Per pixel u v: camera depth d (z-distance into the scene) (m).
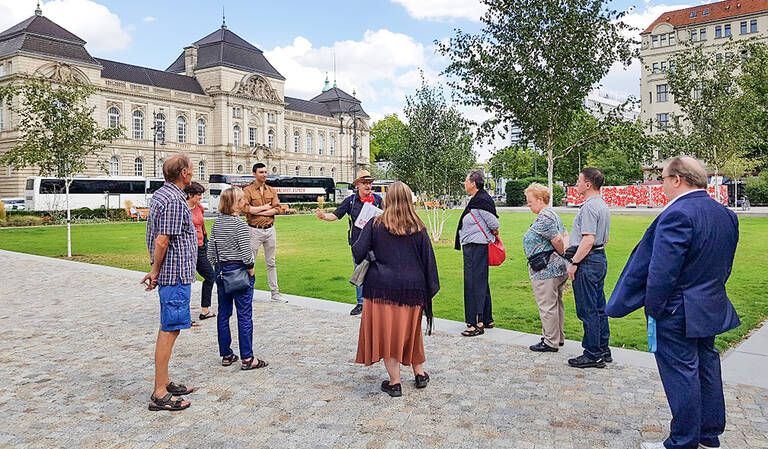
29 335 7.57
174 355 6.57
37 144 20.20
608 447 4.09
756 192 51.69
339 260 16.44
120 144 67.31
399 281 5.14
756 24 68.12
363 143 104.38
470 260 7.24
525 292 10.69
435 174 20.61
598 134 11.91
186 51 81.31
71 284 11.98
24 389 5.45
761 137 37.12
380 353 5.25
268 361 6.29
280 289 11.40
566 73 11.16
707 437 3.95
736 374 5.52
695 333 3.70
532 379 5.58
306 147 95.00
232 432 4.41
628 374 5.70
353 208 8.98
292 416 4.71
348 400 5.08
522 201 65.50
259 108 83.06
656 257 3.74
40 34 59.34
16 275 13.33
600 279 5.87
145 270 14.68
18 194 56.84
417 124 20.94
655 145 12.38
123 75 70.06
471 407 4.87
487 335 7.29
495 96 11.53
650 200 53.34
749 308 8.70
